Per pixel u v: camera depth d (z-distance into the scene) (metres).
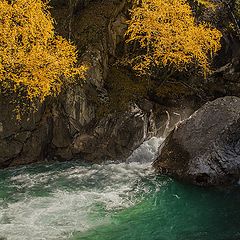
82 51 11.97
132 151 11.46
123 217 8.36
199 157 9.91
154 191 9.58
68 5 12.75
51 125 11.28
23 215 8.27
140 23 11.76
